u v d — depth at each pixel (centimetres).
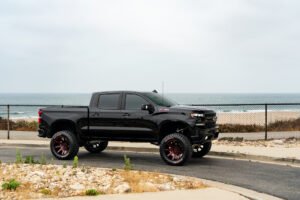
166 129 1077
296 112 4366
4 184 667
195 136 999
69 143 1106
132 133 1065
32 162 948
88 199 604
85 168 873
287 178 859
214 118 1093
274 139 1586
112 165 1017
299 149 1255
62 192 658
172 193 659
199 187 721
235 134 1820
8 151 1325
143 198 616
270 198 687
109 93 1112
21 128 2244
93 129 1105
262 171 941
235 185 788
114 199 606
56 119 1142
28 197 613
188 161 1095
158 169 960
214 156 1202
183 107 1038
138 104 1070
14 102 15938
